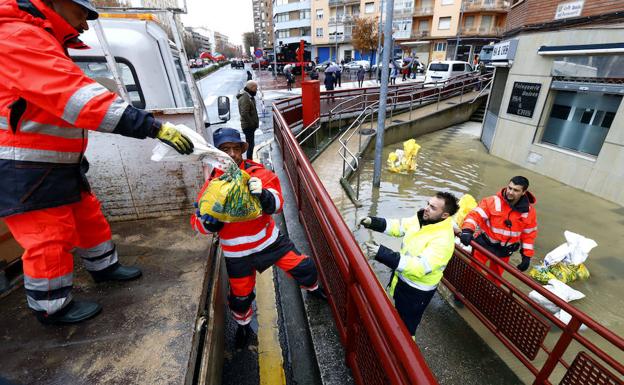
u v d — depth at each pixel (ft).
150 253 7.63
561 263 14.12
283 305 9.50
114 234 8.32
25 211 4.46
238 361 7.73
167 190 8.69
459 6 128.06
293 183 15.46
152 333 5.46
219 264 8.13
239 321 7.68
